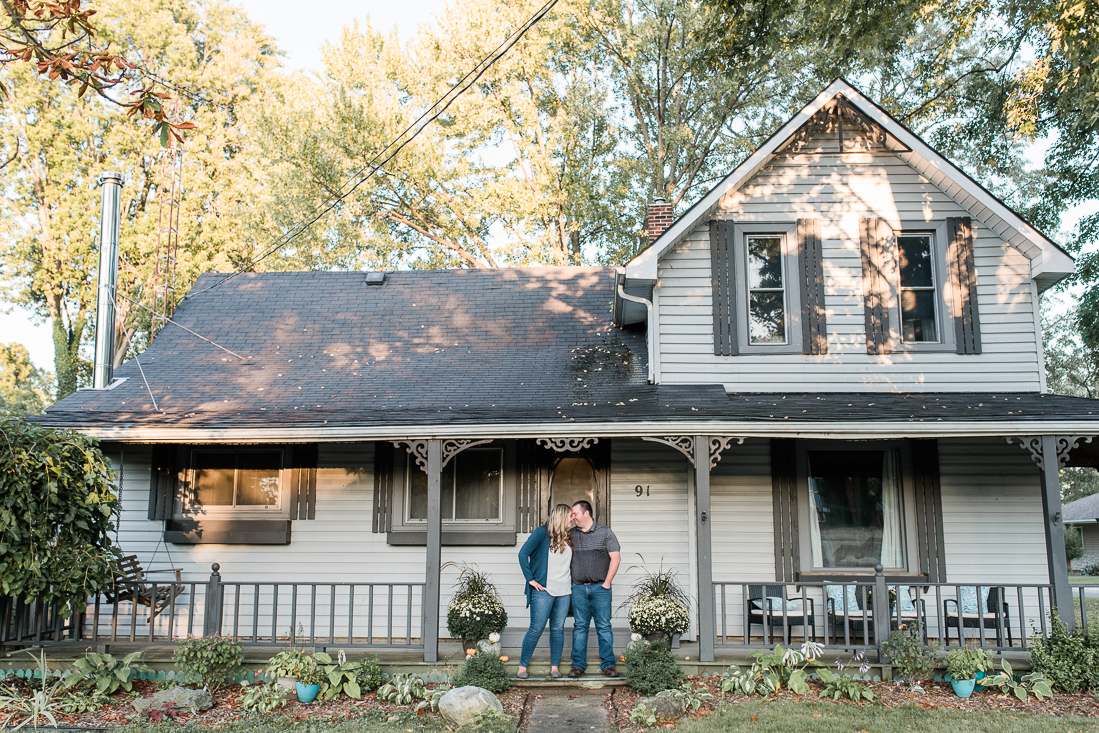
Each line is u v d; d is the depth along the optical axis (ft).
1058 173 66.90
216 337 41.24
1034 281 34.53
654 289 35.22
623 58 82.74
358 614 35.12
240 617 35.12
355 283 46.29
